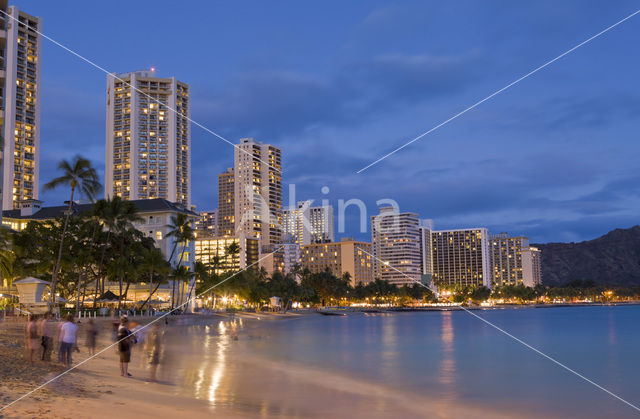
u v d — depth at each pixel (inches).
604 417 1063.6
